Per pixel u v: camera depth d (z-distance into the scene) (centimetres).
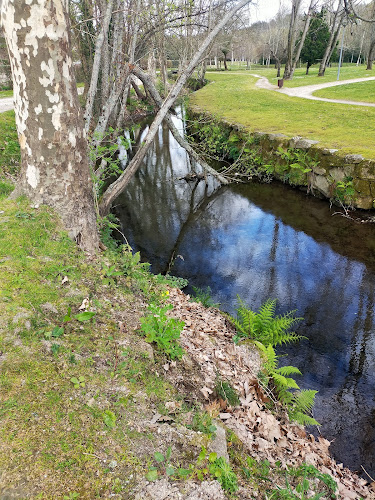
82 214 472
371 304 619
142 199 1149
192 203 1118
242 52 5884
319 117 1502
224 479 227
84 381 267
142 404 269
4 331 284
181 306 521
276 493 249
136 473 217
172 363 335
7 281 342
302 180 1116
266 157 1261
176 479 219
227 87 2877
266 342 487
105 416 246
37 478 199
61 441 221
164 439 246
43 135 428
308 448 342
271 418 349
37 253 402
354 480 331
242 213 1026
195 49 889
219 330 488
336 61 5569
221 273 728
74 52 1286
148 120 2338
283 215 985
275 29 5412
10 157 933
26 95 412
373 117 1405
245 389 372
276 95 2289
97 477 209
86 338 312
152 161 1565
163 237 893
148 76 838
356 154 936
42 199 458
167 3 730
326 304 623
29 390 246
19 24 380
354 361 498
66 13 405
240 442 284
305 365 490
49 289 353
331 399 435
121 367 295
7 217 441
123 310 383
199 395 316
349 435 388
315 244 824
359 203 926
